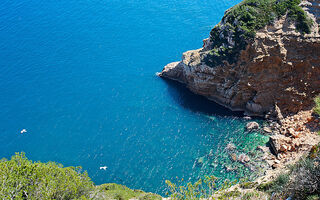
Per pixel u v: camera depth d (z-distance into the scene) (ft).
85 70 374.22
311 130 251.39
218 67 304.30
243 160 241.35
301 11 291.38
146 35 425.28
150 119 298.76
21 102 332.39
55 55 400.06
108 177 242.99
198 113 302.25
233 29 301.43
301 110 277.44
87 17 469.57
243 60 295.48
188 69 323.57
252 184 186.09
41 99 334.85
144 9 480.64
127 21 455.22
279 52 283.59
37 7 500.74
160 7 483.51
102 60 388.16
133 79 357.00
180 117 298.56
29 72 374.43
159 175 240.73
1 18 474.49
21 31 446.60
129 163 253.65
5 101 334.44
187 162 249.34
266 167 232.53
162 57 387.34
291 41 287.28
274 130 268.62
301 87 282.15
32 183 151.33
